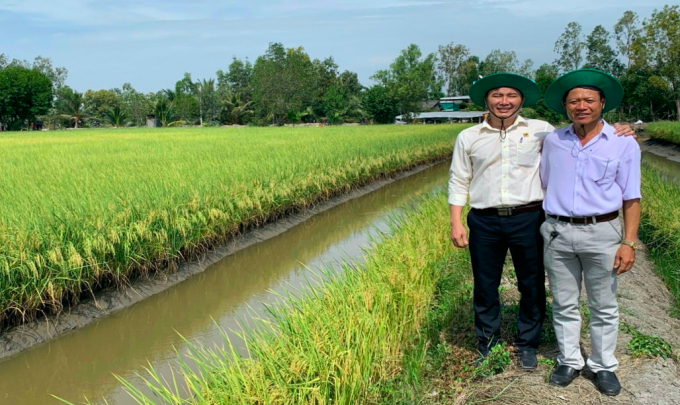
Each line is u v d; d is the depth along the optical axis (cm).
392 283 489
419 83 6569
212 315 697
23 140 2380
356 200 1445
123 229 726
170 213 809
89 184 935
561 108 360
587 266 343
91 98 8088
